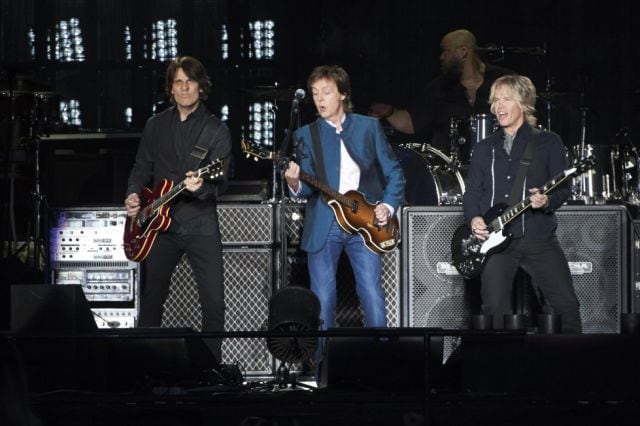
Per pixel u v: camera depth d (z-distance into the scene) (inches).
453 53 1368.1
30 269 1103.6
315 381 962.7
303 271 1011.3
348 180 884.0
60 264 1021.8
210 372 826.8
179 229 888.3
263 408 681.6
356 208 871.7
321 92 876.6
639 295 993.5
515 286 998.4
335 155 884.0
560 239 992.9
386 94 1812.3
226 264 1006.4
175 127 900.0
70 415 678.5
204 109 906.1
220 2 1843.0
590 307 992.2
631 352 686.5
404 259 994.7
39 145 1402.6
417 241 997.2
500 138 888.9
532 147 876.6
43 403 676.7
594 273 991.0
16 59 1846.7
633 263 991.0
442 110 1369.3
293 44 1827.0
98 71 1850.4
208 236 891.4
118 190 1467.8
